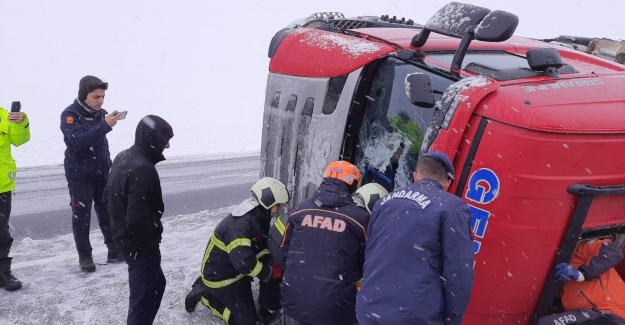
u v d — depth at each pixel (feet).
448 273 9.82
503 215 10.57
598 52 17.34
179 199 27.07
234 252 13.34
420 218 10.00
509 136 10.44
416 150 13.06
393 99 13.66
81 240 17.90
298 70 15.40
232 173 32.60
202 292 14.90
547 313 12.00
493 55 14.71
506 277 10.94
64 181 29.86
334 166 12.42
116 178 13.00
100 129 16.75
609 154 10.78
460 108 10.94
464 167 10.87
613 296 11.68
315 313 11.91
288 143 15.72
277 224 13.21
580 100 11.08
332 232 11.86
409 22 19.53
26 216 24.16
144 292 13.47
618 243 12.27
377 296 10.07
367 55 13.73
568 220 10.85
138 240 12.90
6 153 16.57
